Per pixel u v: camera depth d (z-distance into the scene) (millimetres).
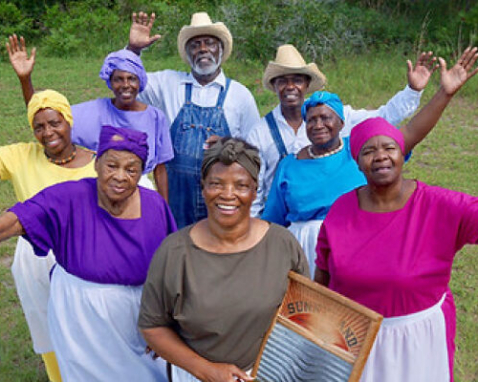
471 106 10305
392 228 2689
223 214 2377
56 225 2893
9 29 15969
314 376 2406
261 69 12289
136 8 17094
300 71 4176
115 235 2934
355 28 13820
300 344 2424
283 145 4160
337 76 11664
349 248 2748
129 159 2805
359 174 3555
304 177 3590
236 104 4773
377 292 2688
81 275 2943
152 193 3094
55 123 3377
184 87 4766
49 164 3512
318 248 2934
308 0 13664
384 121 2762
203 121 4699
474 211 2555
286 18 13172
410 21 14820
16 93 11406
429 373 2791
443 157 8109
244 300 2414
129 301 3006
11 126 9438
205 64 4660
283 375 2475
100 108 4223
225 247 2461
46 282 3609
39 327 3709
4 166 3564
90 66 13711
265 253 2480
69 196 2902
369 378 2799
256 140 4238
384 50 13281
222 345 2496
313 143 3572
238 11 13625
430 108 3275
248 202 2410
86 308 2982
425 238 2654
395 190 2723
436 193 2682
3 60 14406
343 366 2324
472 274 5301
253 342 2521
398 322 2723
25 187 3521
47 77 12555
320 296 2402
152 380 3105
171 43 14250
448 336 2857
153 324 2576
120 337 3025
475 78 10938
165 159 4418
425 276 2641
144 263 2975
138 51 4812
